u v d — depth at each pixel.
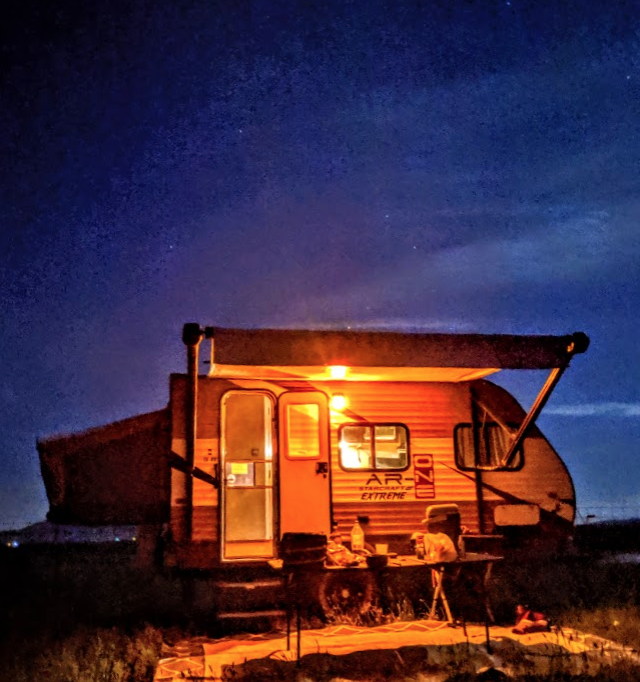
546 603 8.45
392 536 9.05
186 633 7.62
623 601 8.57
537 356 7.92
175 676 6.19
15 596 9.52
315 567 6.77
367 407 9.28
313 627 7.66
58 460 8.85
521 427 8.67
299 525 8.91
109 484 8.84
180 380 8.77
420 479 9.26
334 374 8.81
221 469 8.69
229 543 9.12
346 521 9.00
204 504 8.59
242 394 9.04
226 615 7.80
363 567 6.94
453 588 8.13
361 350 7.52
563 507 9.53
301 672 6.13
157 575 9.52
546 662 6.29
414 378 9.25
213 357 7.24
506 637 7.12
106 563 12.51
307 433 9.10
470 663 6.21
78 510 8.74
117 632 7.61
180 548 8.47
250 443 9.26
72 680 6.29
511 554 9.31
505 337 7.92
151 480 8.87
